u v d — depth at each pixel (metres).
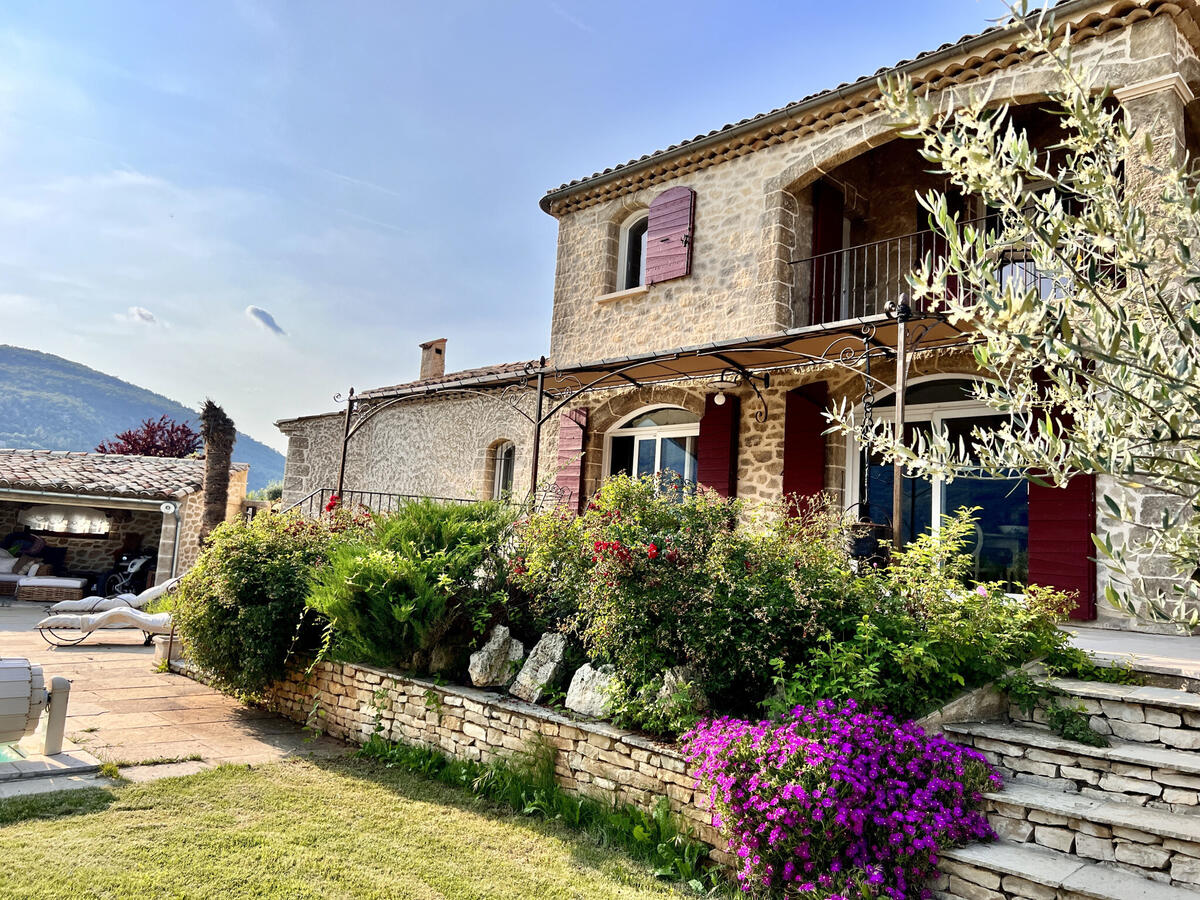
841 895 3.16
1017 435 2.73
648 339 10.67
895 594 4.60
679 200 10.41
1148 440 2.27
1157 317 2.42
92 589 16.47
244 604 6.82
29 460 16.95
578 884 3.53
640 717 4.47
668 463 10.87
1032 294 2.22
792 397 9.09
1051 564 7.01
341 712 6.34
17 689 4.79
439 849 3.89
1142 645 5.55
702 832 3.89
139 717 6.46
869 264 10.25
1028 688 4.25
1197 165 6.73
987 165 2.40
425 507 6.69
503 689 5.55
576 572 5.22
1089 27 6.97
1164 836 3.04
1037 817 3.41
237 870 3.45
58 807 4.12
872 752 3.52
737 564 4.59
